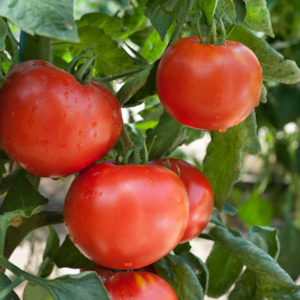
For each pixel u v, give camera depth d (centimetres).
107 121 53
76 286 53
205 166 66
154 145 66
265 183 204
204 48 54
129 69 72
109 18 79
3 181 60
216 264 76
